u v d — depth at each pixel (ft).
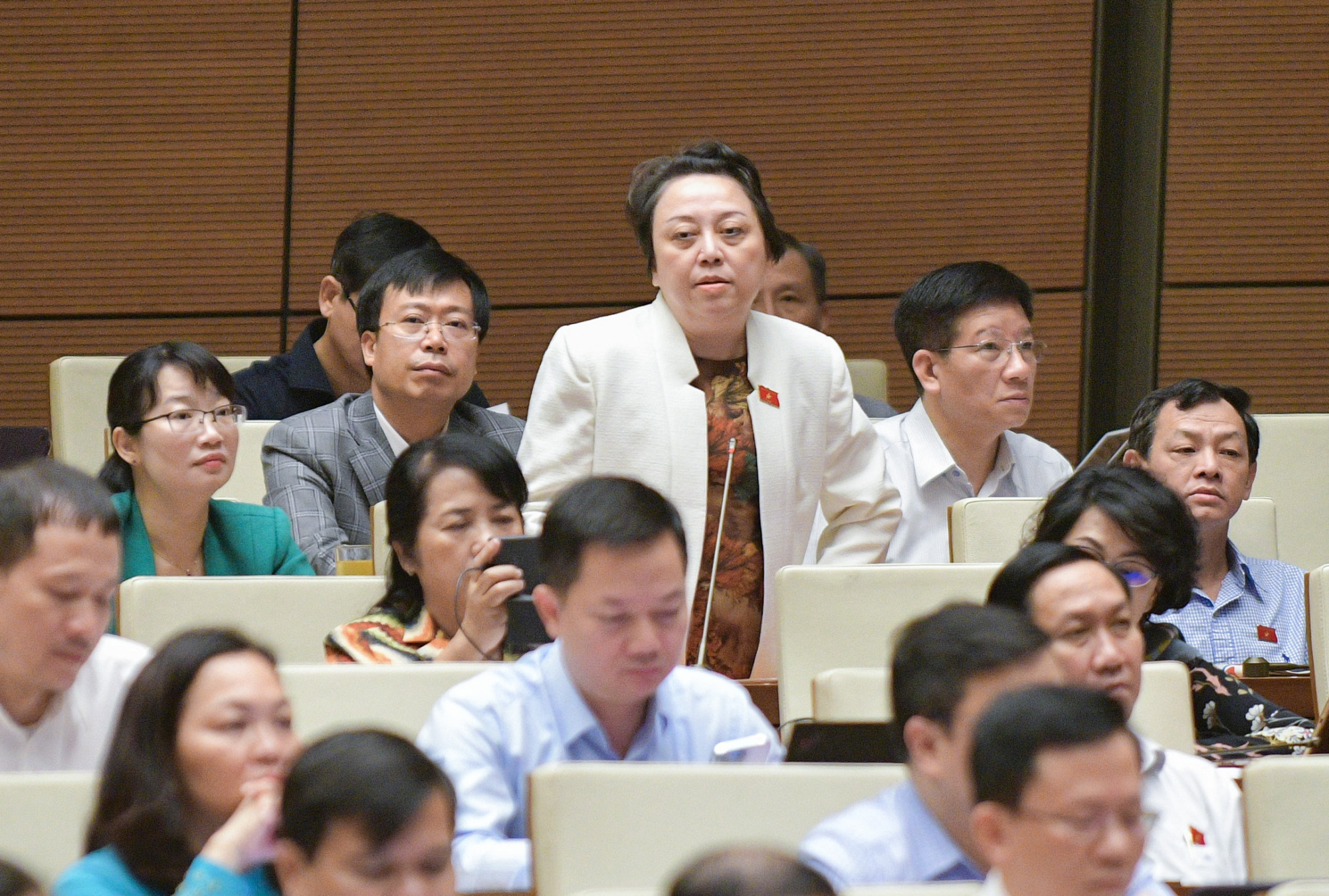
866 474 34.06
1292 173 54.70
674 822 18.63
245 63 56.54
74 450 43.45
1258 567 37.22
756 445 32.24
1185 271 54.95
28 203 56.85
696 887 11.39
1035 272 55.67
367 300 37.68
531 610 24.84
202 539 33.27
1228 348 54.90
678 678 22.47
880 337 56.08
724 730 22.29
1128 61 55.62
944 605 18.86
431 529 26.16
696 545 31.55
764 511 32.12
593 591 20.13
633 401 31.96
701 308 31.99
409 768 14.58
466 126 56.49
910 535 39.88
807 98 56.08
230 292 56.59
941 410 40.27
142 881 17.46
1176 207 54.85
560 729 21.50
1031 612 22.20
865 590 28.89
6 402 57.00
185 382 32.30
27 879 12.25
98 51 56.75
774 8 56.08
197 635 18.44
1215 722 29.45
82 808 18.90
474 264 56.59
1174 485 35.91
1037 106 55.52
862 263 56.18
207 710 17.88
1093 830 14.15
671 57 56.29
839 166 56.08
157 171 56.65
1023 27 55.52
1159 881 20.33
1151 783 22.54
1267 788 20.06
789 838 18.81
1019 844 14.42
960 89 55.77
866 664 28.66
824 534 34.53
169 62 56.59
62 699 22.70
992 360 39.37
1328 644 31.37
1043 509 28.25
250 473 39.93
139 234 56.70
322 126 56.54
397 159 56.49
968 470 40.63
